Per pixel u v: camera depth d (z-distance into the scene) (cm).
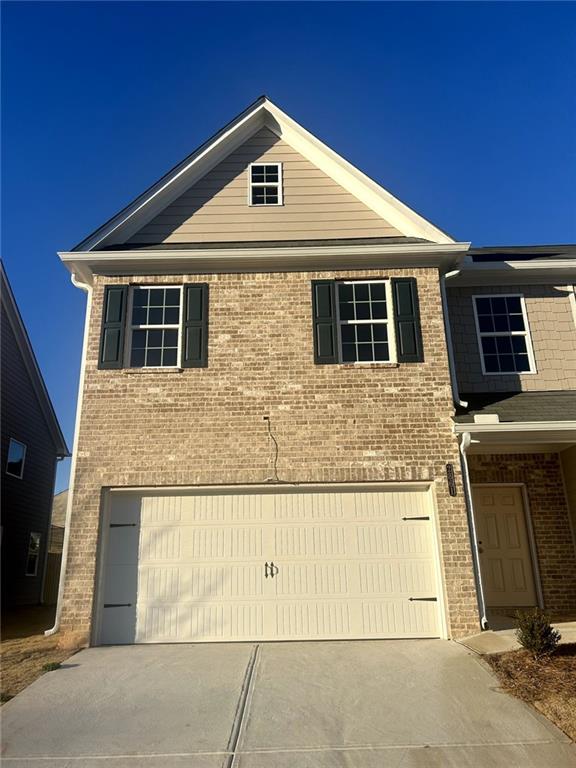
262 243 1115
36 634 1023
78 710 633
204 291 1058
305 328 1041
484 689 662
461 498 949
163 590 933
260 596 930
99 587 923
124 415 991
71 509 946
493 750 530
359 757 524
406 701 639
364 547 950
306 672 740
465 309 1179
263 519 961
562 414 991
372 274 1072
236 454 974
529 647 751
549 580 1083
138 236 1128
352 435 984
